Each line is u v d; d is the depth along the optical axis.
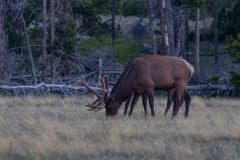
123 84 61.34
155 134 49.81
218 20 128.00
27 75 99.69
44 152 42.69
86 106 65.56
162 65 61.50
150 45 128.00
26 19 106.25
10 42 104.44
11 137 48.38
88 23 116.19
